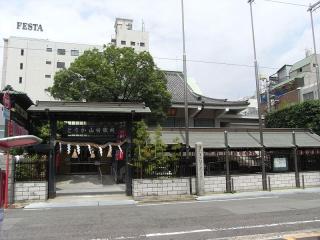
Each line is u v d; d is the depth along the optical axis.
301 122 27.91
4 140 6.98
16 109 17.91
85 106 17.94
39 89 72.38
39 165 17.23
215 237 8.69
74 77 24.34
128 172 18.52
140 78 24.02
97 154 26.47
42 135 22.33
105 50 24.78
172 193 18.55
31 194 16.72
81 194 18.75
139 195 18.02
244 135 22.53
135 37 83.50
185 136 21.08
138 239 8.68
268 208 13.36
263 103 50.00
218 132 22.34
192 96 35.59
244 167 21.64
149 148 18.67
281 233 8.96
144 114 18.66
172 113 33.75
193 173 19.70
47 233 9.53
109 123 18.73
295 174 21.81
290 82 44.03
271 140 22.44
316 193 18.97
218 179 19.92
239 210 13.02
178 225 10.33
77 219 11.70
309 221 10.55
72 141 18.12
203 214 12.27
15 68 71.88
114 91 23.91
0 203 5.98
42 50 73.81
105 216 12.27
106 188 21.14
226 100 35.78
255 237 8.57
